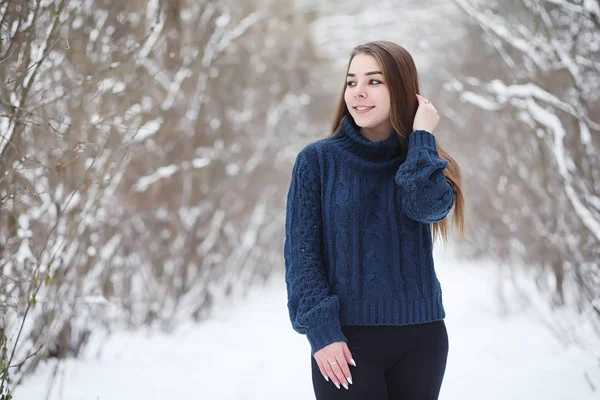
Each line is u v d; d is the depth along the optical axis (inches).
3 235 190.9
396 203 103.9
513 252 353.1
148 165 306.2
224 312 372.5
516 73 280.7
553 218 277.0
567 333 261.1
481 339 276.8
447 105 511.2
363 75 107.3
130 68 227.5
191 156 331.9
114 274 286.7
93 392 199.2
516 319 320.2
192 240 335.6
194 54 331.0
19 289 190.5
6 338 149.6
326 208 103.7
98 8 232.5
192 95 334.0
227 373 226.2
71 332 238.8
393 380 102.3
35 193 173.5
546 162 281.4
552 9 295.6
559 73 287.4
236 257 391.5
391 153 107.0
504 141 334.6
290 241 104.2
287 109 553.9
